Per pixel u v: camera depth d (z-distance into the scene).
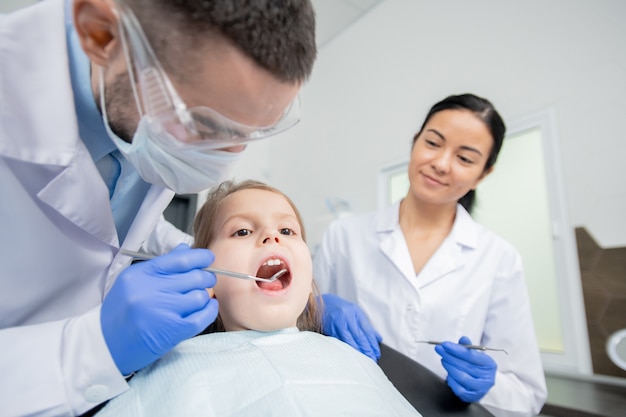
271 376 0.70
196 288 0.72
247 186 1.07
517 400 1.08
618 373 1.41
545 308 1.71
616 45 1.61
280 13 0.51
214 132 0.59
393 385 0.90
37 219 0.71
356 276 1.38
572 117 1.69
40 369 0.57
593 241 1.55
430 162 1.16
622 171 1.51
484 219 1.98
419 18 2.57
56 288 0.79
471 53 2.21
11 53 0.65
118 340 0.63
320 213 3.04
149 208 0.87
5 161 0.67
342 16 3.06
